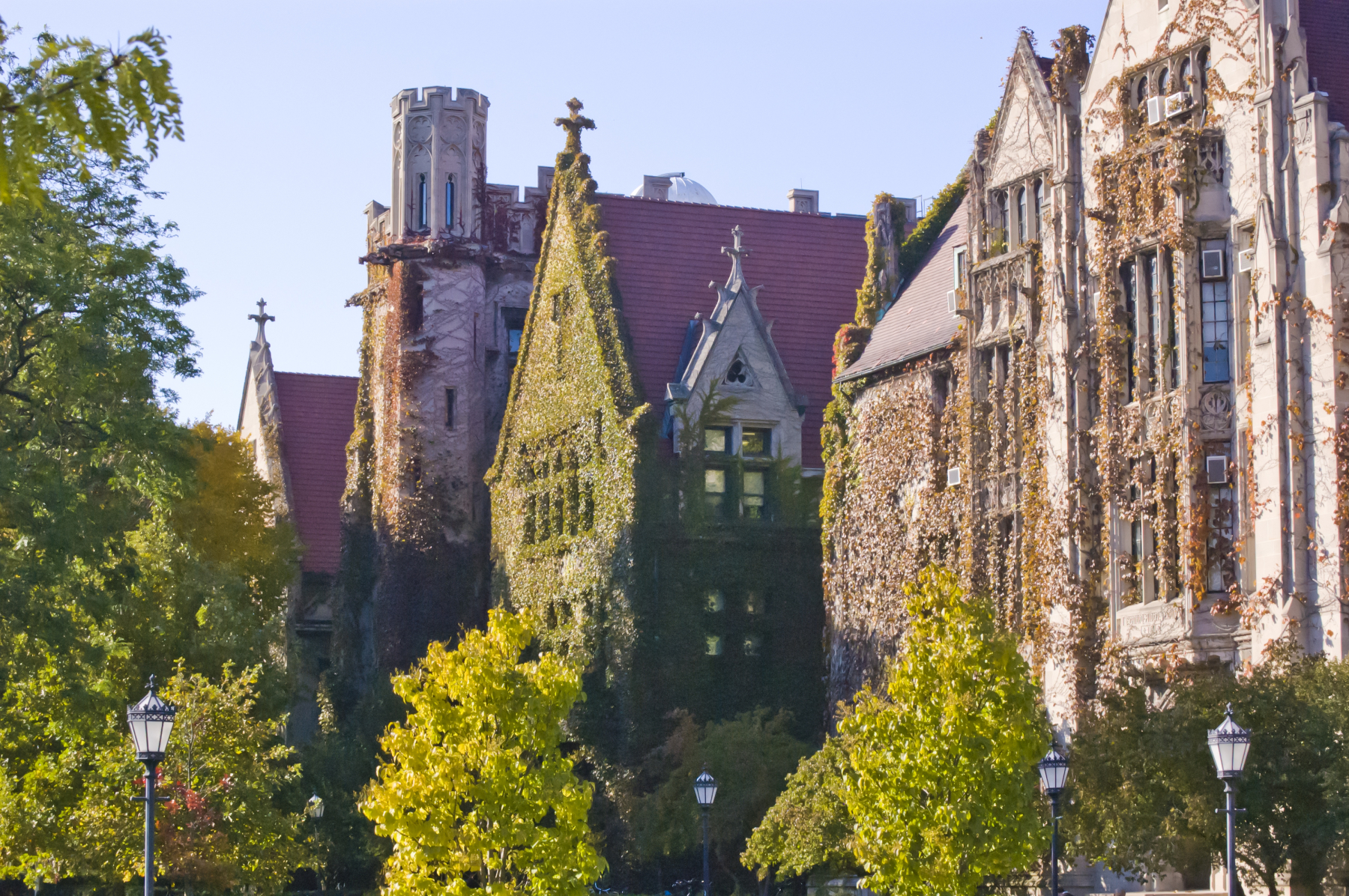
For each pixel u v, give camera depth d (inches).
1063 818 1659.7
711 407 2864.2
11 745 1929.1
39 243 1733.5
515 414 3171.8
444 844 1459.2
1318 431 1814.7
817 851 2052.2
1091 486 2086.6
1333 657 1756.9
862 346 2689.5
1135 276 2042.3
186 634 2469.2
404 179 3479.3
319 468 3954.2
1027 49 2282.2
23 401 1841.8
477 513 3408.0
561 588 2938.0
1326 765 1520.7
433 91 3481.8
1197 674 1724.9
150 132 480.4
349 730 3282.5
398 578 3339.1
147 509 2138.3
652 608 2778.1
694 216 3176.7
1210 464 1920.5
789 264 3193.9
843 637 2628.0
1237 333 1920.5
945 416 2406.5
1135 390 2021.4
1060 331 2130.9
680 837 2464.3
